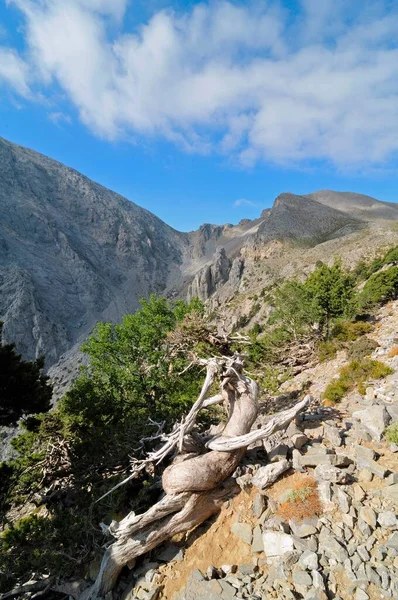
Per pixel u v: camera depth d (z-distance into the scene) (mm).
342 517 7949
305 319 24688
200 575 7914
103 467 16328
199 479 9195
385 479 8680
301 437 10625
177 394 21328
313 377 18891
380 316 25156
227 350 15375
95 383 23578
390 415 11016
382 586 6402
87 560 11188
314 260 143875
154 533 9188
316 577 6754
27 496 16641
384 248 117125
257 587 7184
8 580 10555
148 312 29812
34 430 16719
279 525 8180
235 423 10516
